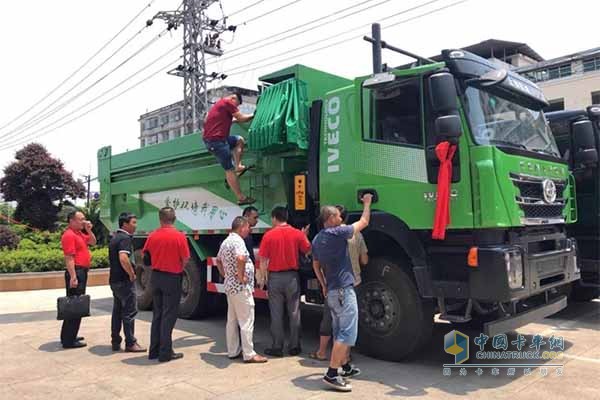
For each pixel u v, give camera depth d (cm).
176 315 596
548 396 446
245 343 568
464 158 492
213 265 794
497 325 470
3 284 1289
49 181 2730
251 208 681
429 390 466
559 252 570
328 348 632
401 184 536
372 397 449
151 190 947
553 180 582
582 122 712
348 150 589
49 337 736
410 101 536
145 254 600
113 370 554
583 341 639
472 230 496
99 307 1030
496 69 529
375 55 865
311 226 661
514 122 568
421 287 511
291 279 598
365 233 570
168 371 544
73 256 657
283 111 621
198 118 2469
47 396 473
